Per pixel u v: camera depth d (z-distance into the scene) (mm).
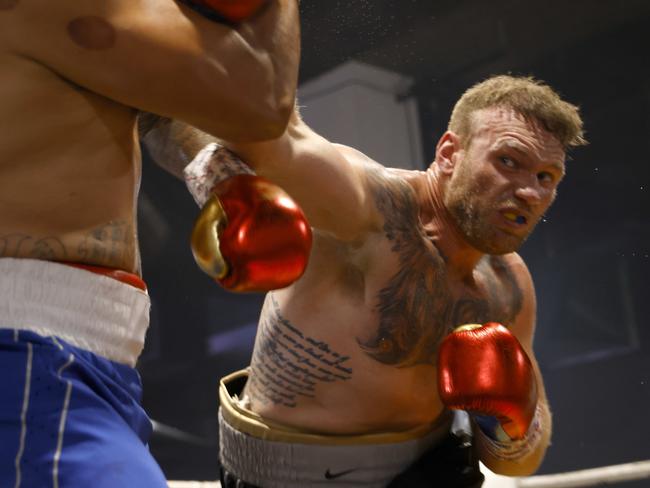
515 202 1852
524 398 1760
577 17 6867
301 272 1239
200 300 7863
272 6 1237
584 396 8133
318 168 1604
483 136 1892
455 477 1932
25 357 1104
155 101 1144
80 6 1104
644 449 7938
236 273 1210
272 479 1920
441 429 2002
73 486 1087
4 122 1145
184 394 7891
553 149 1886
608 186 7789
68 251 1174
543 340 8227
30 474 1082
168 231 7613
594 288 8039
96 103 1203
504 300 2090
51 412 1106
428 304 1911
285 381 1932
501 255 2035
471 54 6812
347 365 1891
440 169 1966
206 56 1138
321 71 6324
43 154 1168
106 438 1134
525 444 1894
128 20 1108
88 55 1111
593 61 7328
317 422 1917
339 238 1807
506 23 6723
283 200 1251
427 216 1956
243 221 1217
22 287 1129
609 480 2971
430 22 6359
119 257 1233
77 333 1158
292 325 1922
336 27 5980
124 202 1250
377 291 1864
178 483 2637
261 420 1939
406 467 1932
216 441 7762
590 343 8133
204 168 1361
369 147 6453
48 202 1168
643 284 7883
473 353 1768
